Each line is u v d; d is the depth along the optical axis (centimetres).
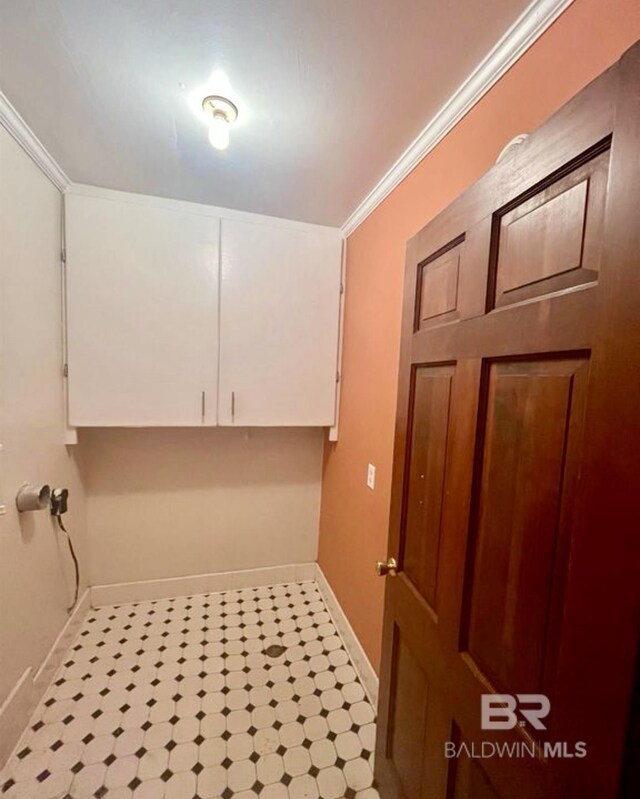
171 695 156
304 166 147
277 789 122
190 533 229
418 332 106
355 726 146
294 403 204
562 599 57
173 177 157
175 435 222
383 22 87
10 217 125
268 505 242
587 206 54
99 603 214
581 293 54
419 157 132
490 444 75
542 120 83
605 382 48
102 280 171
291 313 200
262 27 89
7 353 125
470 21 86
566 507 56
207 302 187
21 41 94
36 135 132
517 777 63
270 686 163
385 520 154
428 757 93
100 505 211
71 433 175
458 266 87
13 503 130
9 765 126
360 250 186
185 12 86
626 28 66
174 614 210
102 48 96
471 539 79
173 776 125
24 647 138
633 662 44
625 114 47
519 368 68
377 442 163
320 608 221
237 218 188
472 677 77
